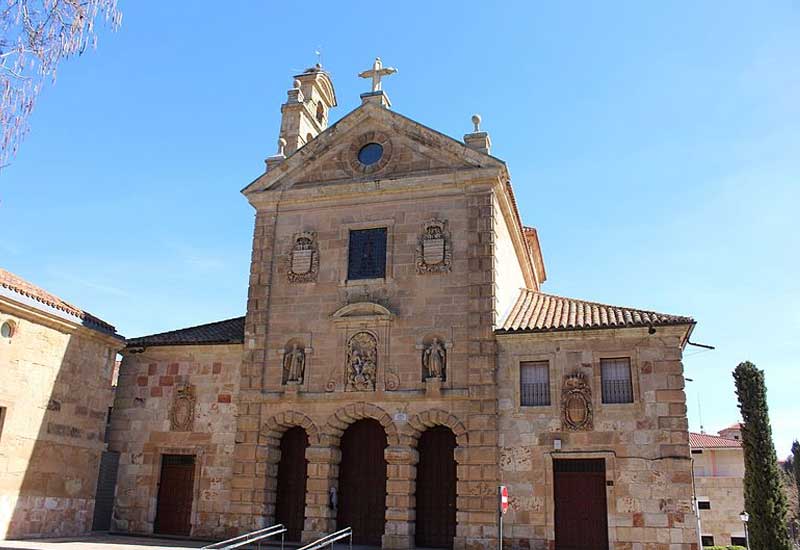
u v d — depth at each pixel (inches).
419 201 1219.9
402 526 1079.6
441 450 1135.6
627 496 1006.4
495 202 1203.2
